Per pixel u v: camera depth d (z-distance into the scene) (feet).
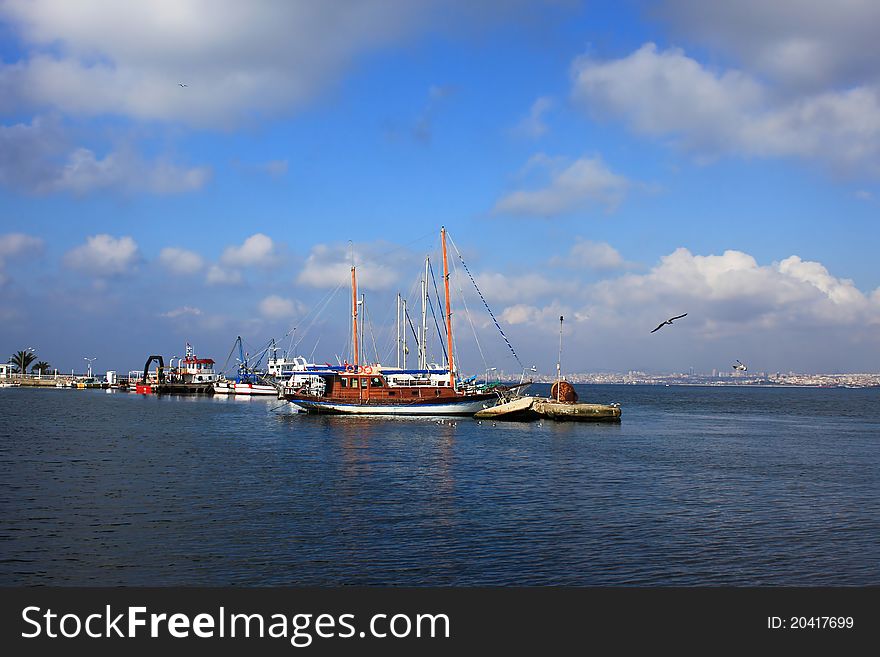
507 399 343.05
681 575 81.35
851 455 200.34
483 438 240.94
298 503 117.29
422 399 332.80
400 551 88.53
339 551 88.48
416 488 133.49
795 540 95.35
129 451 189.06
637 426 315.99
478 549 89.71
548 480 145.18
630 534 97.71
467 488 134.21
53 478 140.36
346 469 158.51
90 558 85.15
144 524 101.24
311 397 341.82
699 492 131.95
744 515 110.83
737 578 80.69
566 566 83.71
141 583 78.02
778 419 400.06
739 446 225.76
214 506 114.21
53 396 606.14
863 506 119.34
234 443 216.54
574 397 352.90
